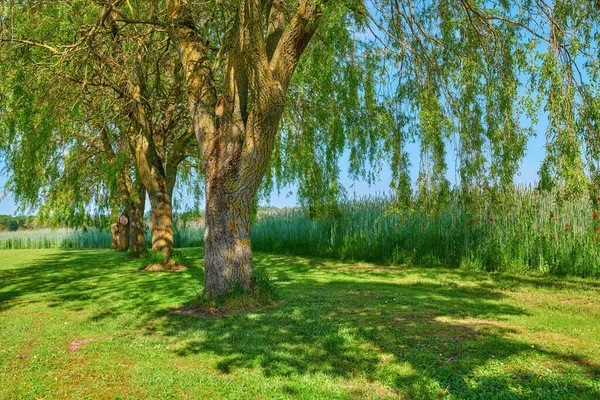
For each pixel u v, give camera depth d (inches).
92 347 234.8
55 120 481.7
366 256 664.4
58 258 847.1
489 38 345.7
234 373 195.0
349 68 425.1
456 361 195.5
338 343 225.5
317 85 483.2
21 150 522.9
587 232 497.0
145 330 272.4
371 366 196.2
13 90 385.7
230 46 331.9
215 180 322.3
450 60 351.3
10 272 629.6
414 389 171.6
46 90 438.6
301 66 422.6
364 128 491.5
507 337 230.1
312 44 416.8
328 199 565.0
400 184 337.4
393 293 360.8
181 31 358.6
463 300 335.3
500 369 187.2
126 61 504.7
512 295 368.8
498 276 484.4
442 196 318.0
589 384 170.9
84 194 850.1
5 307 361.7
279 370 195.3
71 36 443.2
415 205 328.8
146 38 546.3
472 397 162.4
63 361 214.5
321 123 513.3
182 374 193.8
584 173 270.4
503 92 327.3
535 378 176.9
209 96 341.4
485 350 209.3
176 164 627.5
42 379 191.6
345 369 195.3
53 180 696.4
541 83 274.7
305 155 542.0
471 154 337.7
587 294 372.5
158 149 646.5
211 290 322.3
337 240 739.4
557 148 270.7
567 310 308.7
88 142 698.2
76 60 448.1
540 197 553.3
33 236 1550.2
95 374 196.4
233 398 169.9
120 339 250.1
